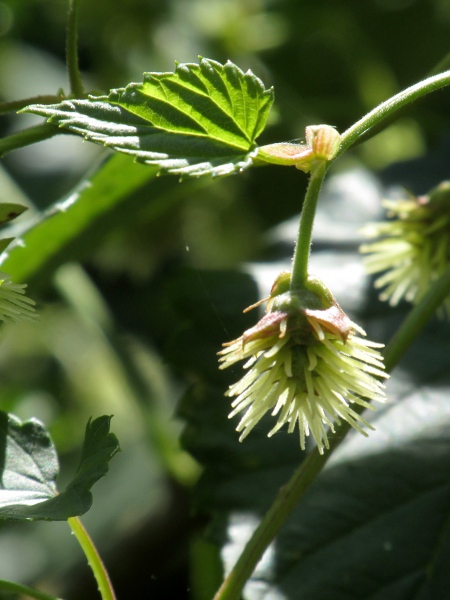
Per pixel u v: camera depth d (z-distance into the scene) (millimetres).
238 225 416
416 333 268
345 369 242
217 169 239
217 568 319
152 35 444
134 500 417
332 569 300
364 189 394
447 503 306
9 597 288
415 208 291
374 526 305
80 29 443
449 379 323
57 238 311
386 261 293
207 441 319
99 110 241
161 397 396
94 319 375
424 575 299
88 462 245
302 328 241
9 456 257
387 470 310
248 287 338
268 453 316
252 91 242
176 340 332
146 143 241
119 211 312
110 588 253
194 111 242
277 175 420
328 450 257
